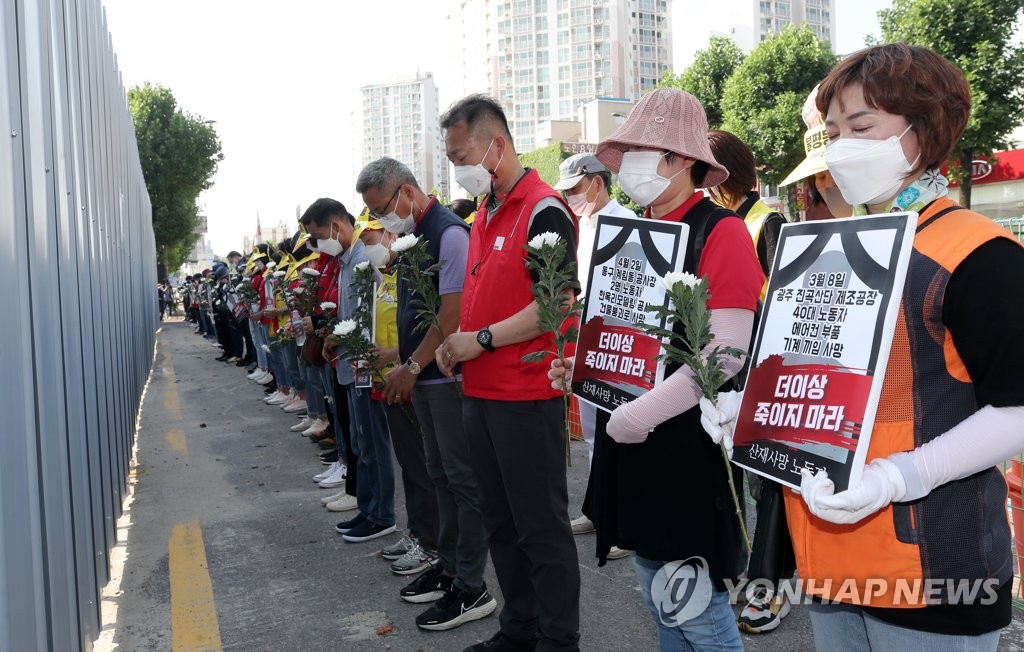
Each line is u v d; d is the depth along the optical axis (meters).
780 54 25.28
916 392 1.32
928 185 1.38
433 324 3.14
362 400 4.36
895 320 1.30
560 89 131.12
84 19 4.85
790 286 1.52
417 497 3.77
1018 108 17.39
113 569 4.24
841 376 1.36
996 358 1.20
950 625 1.32
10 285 2.11
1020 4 17.08
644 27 135.38
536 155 40.03
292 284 7.16
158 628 3.46
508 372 2.54
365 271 3.97
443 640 3.21
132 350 8.64
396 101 153.62
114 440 5.14
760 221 3.20
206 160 41.84
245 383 11.96
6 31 2.26
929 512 1.31
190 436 7.97
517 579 2.84
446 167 158.00
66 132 3.62
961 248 1.26
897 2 18.92
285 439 7.57
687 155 1.99
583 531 4.32
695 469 1.92
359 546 4.43
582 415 4.40
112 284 6.02
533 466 2.56
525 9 132.38
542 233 2.53
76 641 2.88
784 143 24.23
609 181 4.55
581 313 2.35
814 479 1.34
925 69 1.32
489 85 138.12
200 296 22.39
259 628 3.40
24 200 2.42
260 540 4.60
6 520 1.92
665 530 1.93
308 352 4.96
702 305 1.60
